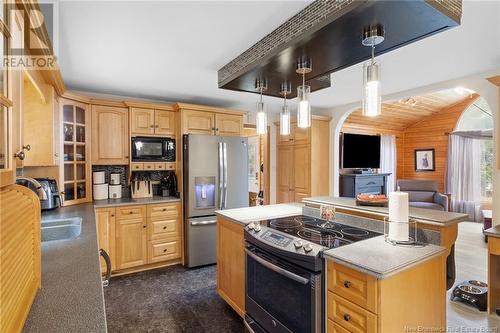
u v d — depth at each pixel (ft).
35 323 2.79
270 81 7.96
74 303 3.21
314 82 8.20
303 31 5.42
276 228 6.84
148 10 5.61
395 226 5.57
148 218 11.52
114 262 10.82
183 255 12.19
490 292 8.08
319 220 7.75
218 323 7.77
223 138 12.58
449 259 5.98
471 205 20.70
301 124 6.65
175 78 10.12
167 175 13.51
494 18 6.03
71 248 5.33
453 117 21.95
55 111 8.93
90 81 10.44
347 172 19.21
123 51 7.64
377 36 4.97
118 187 12.20
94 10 5.55
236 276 7.78
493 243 7.85
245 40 6.93
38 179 9.27
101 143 11.43
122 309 8.49
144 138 12.15
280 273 5.63
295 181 15.99
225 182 12.52
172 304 8.80
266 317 6.27
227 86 8.46
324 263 5.08
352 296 4.59
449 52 7.92
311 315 5.07
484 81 9.72
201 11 5.65
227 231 8.28
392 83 11.00
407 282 4.57
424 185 20.40
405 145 25.11
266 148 17.43
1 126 2.89
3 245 2.39
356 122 21.09
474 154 20.81
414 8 4.27
